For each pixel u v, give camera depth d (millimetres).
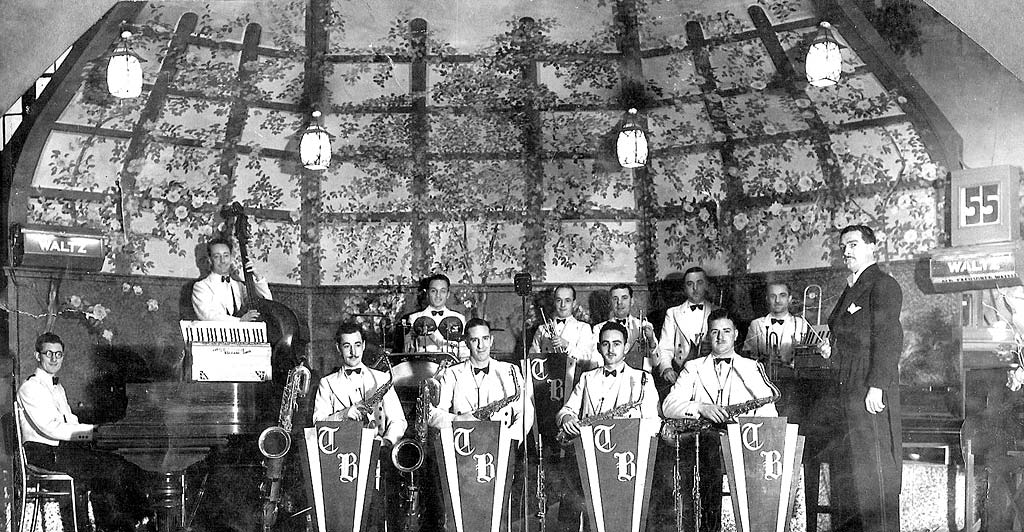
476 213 11852
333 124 11664
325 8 10859
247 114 11289
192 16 10273
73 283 10250
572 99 11508
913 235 9883
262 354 9586
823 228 10539
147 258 10781
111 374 10398
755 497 8898
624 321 11000
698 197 11367
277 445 9445
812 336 10094
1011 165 9336
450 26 11109
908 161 9930
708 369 9734
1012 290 9227
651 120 11469
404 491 9391
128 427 8898
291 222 11695
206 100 10992
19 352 9859
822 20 9898
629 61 11172
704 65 10898
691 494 9422
